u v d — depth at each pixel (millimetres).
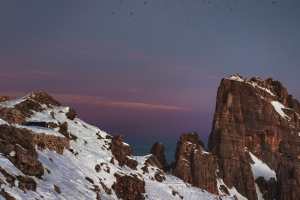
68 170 161875
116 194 186375
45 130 170750
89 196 149750
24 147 134750
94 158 192500
